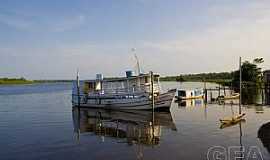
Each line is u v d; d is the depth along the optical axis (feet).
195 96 240.73
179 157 66.08
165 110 155.22
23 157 69.21
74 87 192.13
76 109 181.16
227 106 175.83
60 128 111.14
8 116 149.48
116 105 168.14
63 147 78.69
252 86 331.16
